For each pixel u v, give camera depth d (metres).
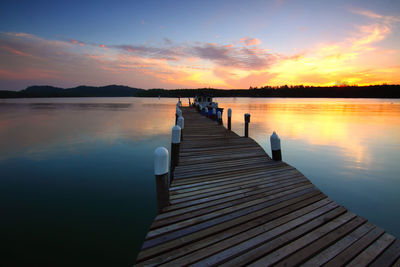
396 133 16.58
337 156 10.58
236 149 7.70
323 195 4.20
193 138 9.45
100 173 7.91
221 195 4.15
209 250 2.66
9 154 10.54
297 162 9.63
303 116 30.22
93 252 3.77
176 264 2.43
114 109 45.25
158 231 2.99
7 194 6.12
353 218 3.42
